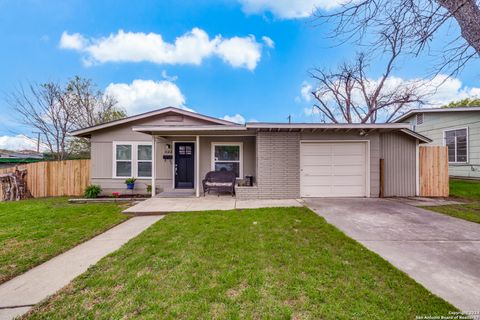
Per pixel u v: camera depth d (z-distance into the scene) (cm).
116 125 918
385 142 764
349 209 574
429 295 217
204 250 325
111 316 196
